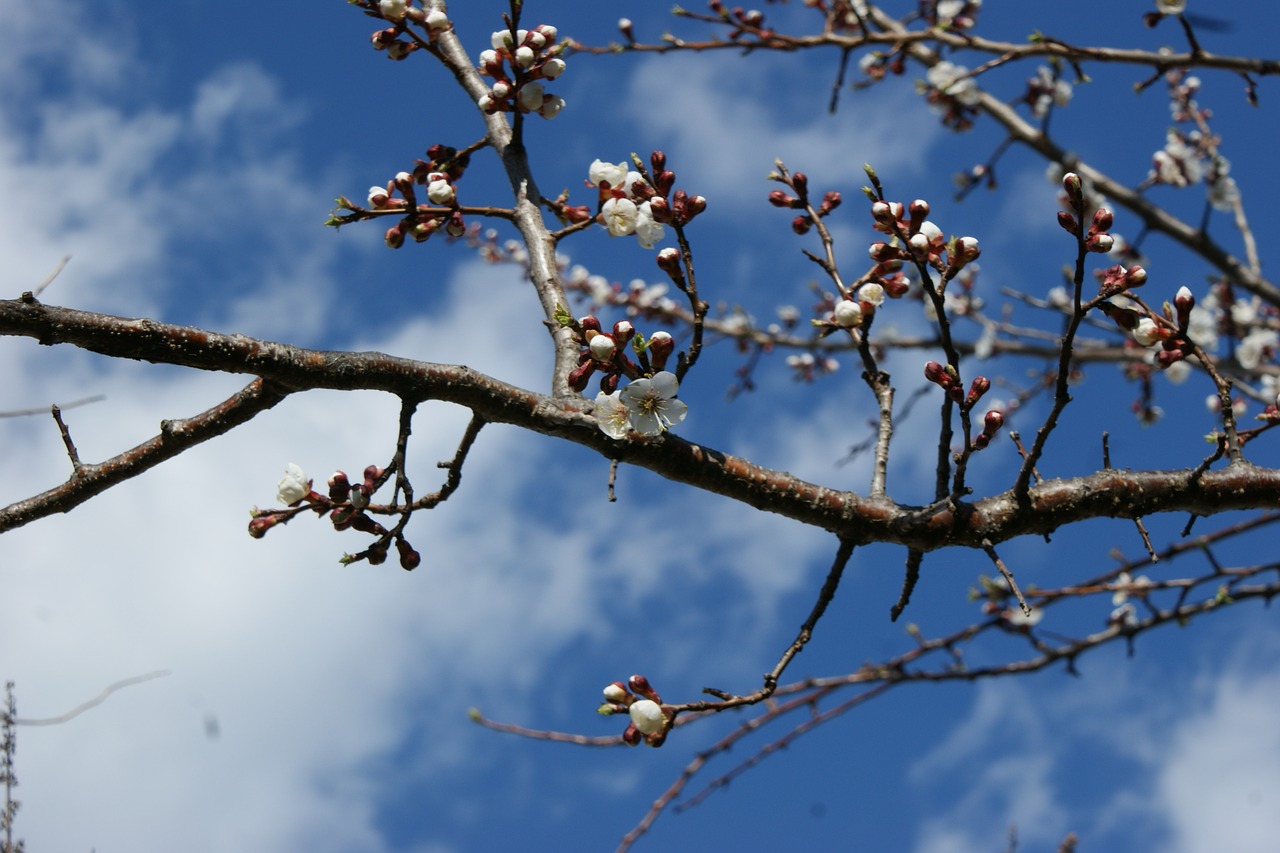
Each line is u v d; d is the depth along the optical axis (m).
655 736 2.74
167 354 2.59
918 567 2.93
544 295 3.38
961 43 6.25
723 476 2.87
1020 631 6.61
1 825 3.46
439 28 3.83
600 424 2.80
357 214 3.45
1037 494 2.86
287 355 2.67
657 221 2.99
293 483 3.01
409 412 2.84
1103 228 2.57
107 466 2.89
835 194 3.54
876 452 3.07
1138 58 5.85
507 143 3.77
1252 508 2.93
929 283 2.77
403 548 3.02
